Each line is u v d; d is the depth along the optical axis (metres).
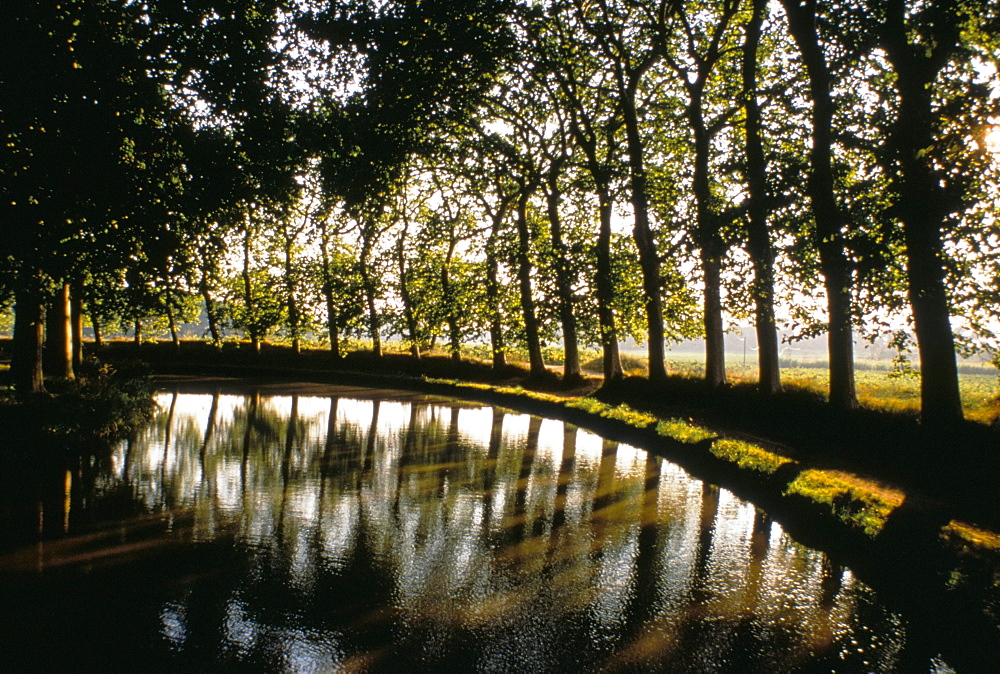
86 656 5.13
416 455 14.48
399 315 43.59
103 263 14.44
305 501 10.17
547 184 32.50
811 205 16.17
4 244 12.26
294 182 15.63
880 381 34.69
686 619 5.94
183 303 19.14
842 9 14.97
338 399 28.08
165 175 14.09
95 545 7.88
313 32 15.22
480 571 7.11
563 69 25.62
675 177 26.81
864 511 8.66
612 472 12.65
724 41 24.53
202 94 14.19
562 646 5.40
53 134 12.16
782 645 5.46
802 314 16.70
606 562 7.43
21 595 6.32
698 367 45.94
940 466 11.41
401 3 16.36
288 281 45.62
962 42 13.86
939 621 5.86
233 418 20.89
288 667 5.00
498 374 38.09
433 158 28.81
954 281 12.88
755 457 12.61
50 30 11.91
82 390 17.72
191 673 4.89
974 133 12.19
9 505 9.67
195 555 7.55
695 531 8.66
